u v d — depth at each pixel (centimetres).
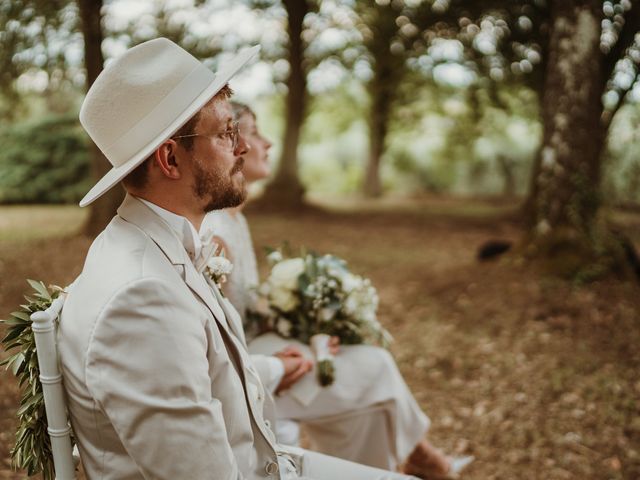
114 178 131
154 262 131
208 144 142
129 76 136
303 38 1395
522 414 354
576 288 518
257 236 1025
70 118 1468
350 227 1181
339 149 2417
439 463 264
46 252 763
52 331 131
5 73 809
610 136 909
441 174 2130
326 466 177
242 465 144
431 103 1741
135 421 118
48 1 779
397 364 440
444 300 562
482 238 1061
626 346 428
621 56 776
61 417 133
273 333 247
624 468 295
